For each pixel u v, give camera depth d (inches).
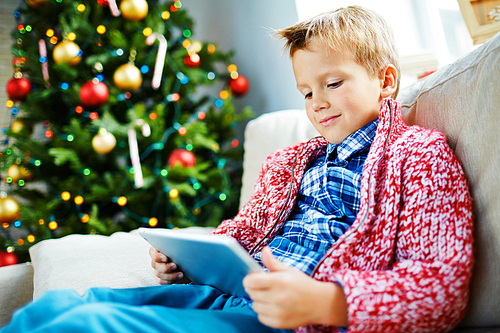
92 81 68.7
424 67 44.1
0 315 36.9
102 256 35.1
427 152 21.6
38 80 76.8
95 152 74.0
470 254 18.5
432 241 19.2
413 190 21.0
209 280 25.1
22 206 71.2
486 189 20.9
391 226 21.1
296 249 25.2
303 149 30.3
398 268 18.6
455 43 50.1
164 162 80.7
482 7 40.3
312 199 27.7
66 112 80.3
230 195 80.4
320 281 19.2
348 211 24.8
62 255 35.6
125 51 76.5
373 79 26.3
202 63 84.7
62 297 18.9
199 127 76.9
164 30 79.4
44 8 78.3
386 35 28.1
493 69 22.0
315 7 70.1
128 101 79.8
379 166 23.4
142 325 16.7
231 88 83.1
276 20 79.3
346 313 17.6
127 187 74.0
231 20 92.7
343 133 26.2
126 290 23.0
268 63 83.8
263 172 34.3
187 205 84.0
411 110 29.5
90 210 77.3
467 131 23.0
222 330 18.2
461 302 18.0
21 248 69.8
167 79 78.5
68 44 70.4
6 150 76.2
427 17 53.2
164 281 29.1
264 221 31.5
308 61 25.9
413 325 17.6
